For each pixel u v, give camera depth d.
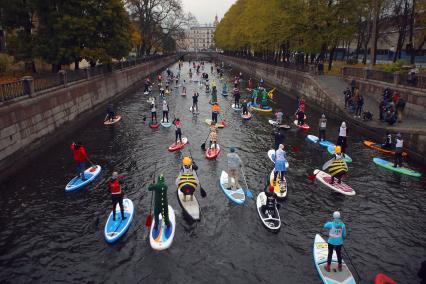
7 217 12.56
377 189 15.01
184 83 52.75
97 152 19.59
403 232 11.86
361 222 12.46
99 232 11.62
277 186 14.62
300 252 10.70
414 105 22.80
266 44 50.62
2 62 28.39
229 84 53.56
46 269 9.88
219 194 14.36
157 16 63.53
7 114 16.33
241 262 10.22
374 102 27.27
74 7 28.31
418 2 31.83
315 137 22.47
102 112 30.94
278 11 41.22
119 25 33.38
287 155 19.28
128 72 46.88
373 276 9.70
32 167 17.17
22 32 27.95
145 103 35.84
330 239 9.32
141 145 20.97
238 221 12.35
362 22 51.38
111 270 9.82
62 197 14.06
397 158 16.98
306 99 36.06
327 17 35.31
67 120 23.97
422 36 36.62
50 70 34.88
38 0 26.56
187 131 24.52
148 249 10.72
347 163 17.95
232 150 14.26
